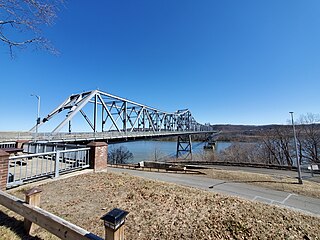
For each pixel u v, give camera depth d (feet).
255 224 13.67
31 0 18.40
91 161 26.71
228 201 18.26
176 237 11.50
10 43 19.92
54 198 16.40
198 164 104.12
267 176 55.16
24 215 10.73
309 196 35.40
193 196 19.04
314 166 66.18
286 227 13.78
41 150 38.29
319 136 116.57
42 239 10.28
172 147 260.21
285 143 127.95
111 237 7.07
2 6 17.43
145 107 150.71
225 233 12.28
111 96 116.16
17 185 18.97
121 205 15.64
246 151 151.33
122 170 58.13
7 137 68.74
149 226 12.58
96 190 18.85
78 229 8.39
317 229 14.07
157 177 46.39
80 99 104.99
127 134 104.83
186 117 252.01
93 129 101.86
